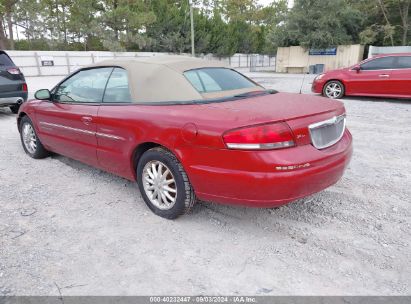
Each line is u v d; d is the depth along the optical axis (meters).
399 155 5.61
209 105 3.29
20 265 2.84
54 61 29.52
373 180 4.57
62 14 38.22
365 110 9.55
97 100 4.14
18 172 4.96
